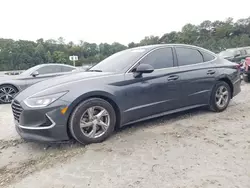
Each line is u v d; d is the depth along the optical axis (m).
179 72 4.04
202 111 4.79
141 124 4.07
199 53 4.54
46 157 3.01
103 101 3.29
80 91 3.12
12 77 7.74
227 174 2.38
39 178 2.49
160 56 4.00
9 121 5.06
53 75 8.09
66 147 3.26
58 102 2.99
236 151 2.89
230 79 4.75
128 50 4.39
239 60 13.20
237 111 4.73
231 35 74.12
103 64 4.25
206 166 2.55
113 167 2.62
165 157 2.80
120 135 3.57
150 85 3.71
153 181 2.31
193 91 4.23
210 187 2.17
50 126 2.97
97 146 3.16
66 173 2.55
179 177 2.36
